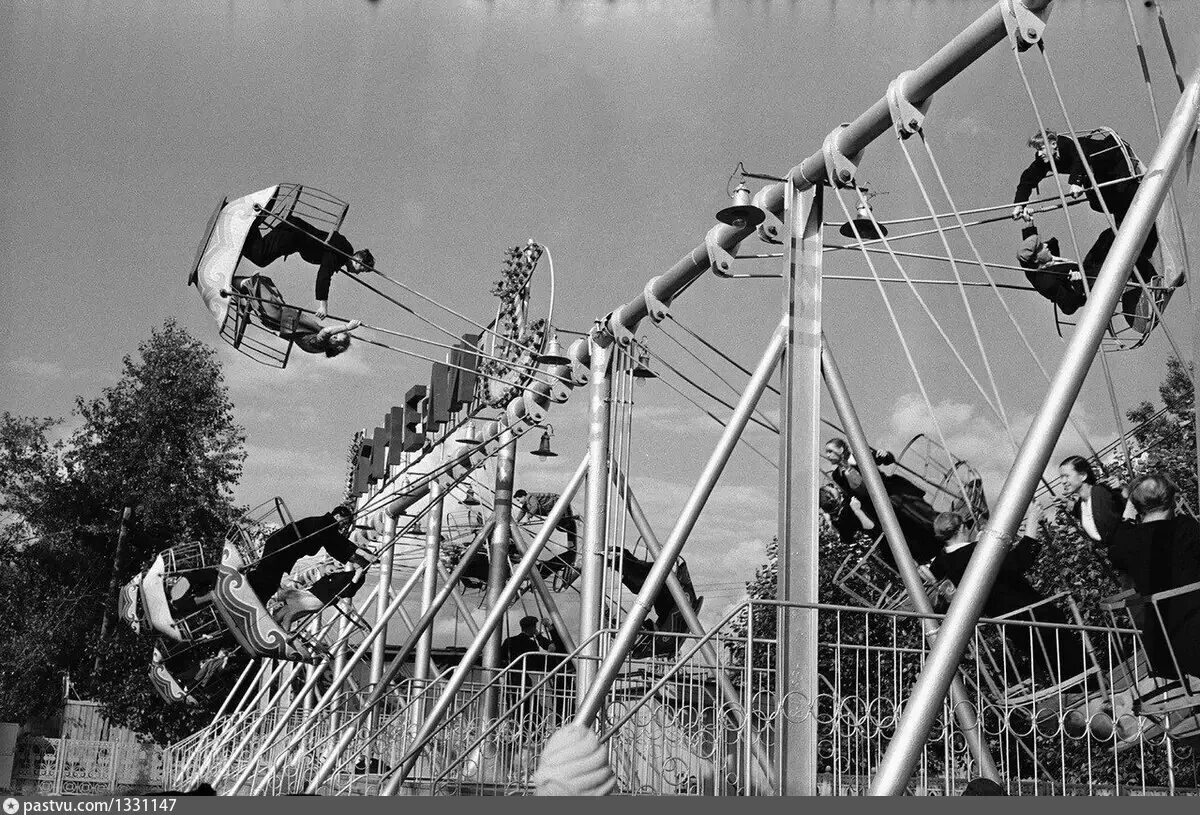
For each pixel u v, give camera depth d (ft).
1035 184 27.25
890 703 26.99
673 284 36.37
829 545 40.42
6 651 89.20
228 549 51.75
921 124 25.16
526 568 42.16
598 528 39.75
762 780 27.35
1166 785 31.78
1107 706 27.35
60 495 94.12
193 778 61.36
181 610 58.44
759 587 45.88
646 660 33.83
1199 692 22.75
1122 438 24.48
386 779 39.83
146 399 93.97
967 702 28.27
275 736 56.49
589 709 30.53
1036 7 22.63
